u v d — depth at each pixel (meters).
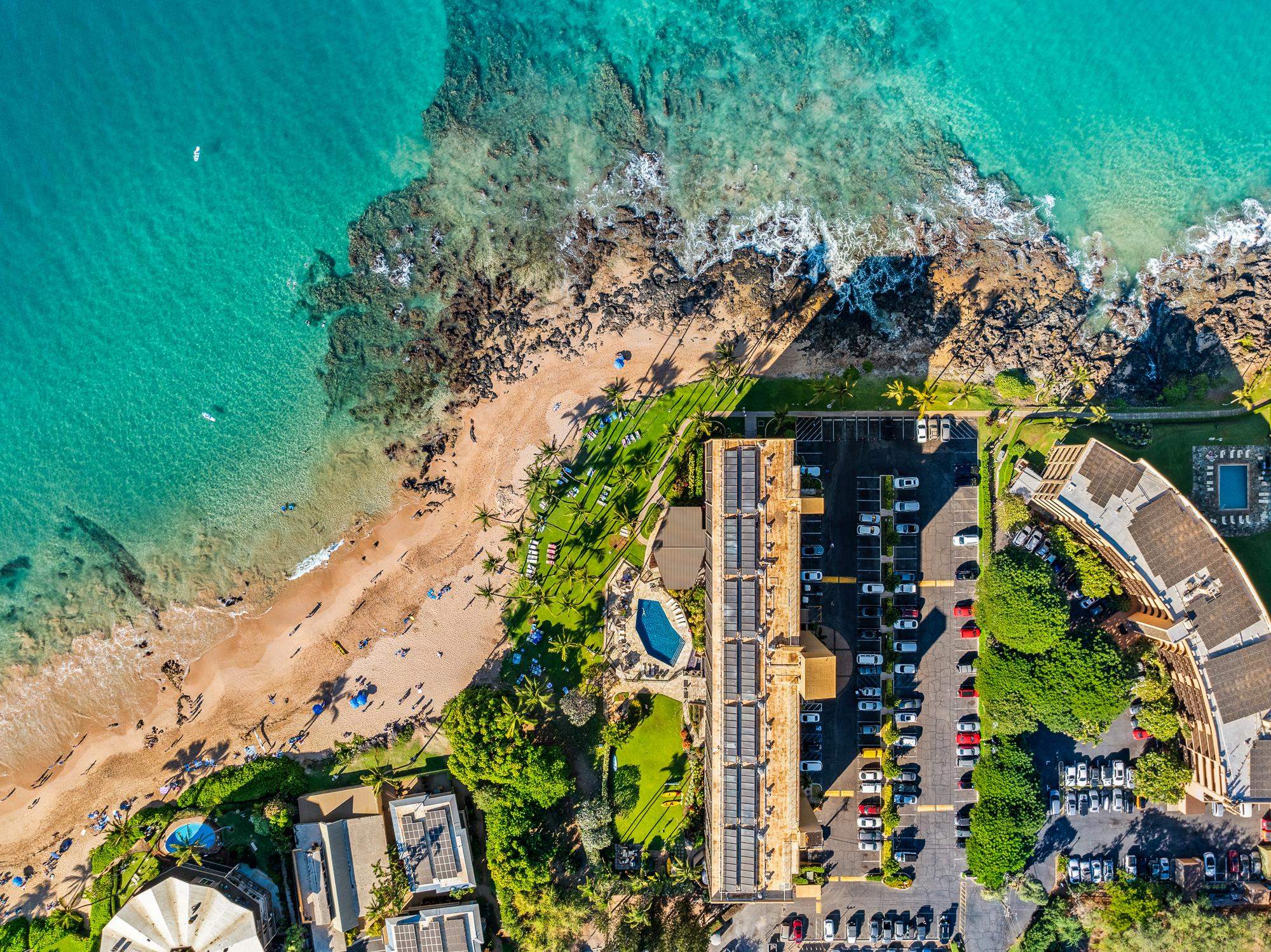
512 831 73.56
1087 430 77.56
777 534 65.44
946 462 77.69
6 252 82.94
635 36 80.38
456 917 74.06
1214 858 76.25
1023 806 73.12
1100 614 76.94
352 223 82.31
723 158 80.12
